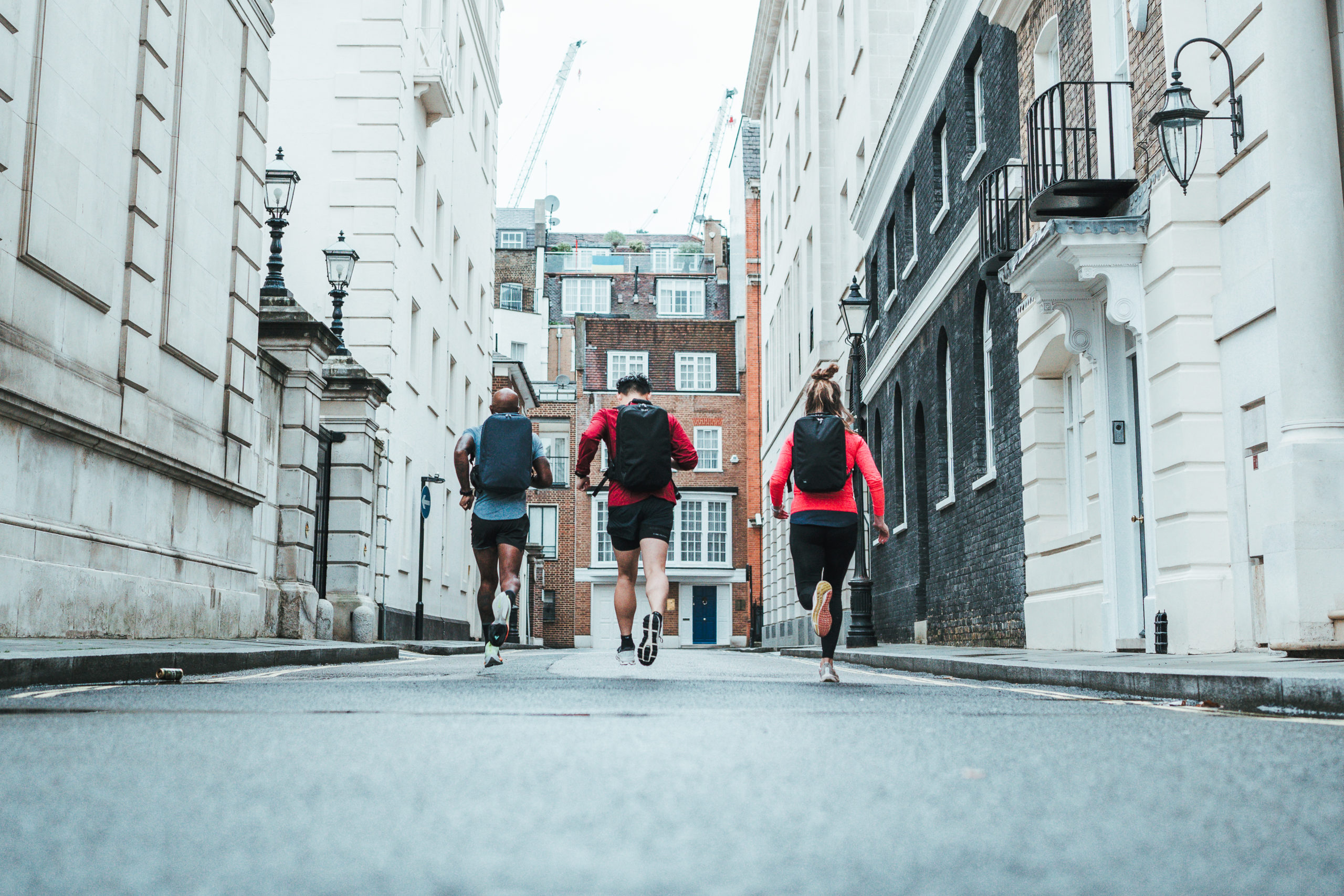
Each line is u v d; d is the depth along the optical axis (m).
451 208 26.56
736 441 54.34
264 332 14.80
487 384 33.41
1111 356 11.48
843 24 28.42
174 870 1.65
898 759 3.12
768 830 2.00
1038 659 9.05
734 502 53.94
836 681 7.94
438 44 22.50
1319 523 8.09
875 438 25.06
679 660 12.98
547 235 84.69
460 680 7.38
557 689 6.30
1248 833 2.04
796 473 7.85
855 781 2.67
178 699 5.36
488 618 9.05
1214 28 9.43
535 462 9.11
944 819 2.15
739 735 3.73
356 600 16.78
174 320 11.16
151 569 10.55
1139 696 6.39
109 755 3.11
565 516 54.09
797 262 33.59
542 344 66.06
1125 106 11.19
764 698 5.76
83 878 1.59
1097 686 6.88
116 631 9.70
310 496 15.14
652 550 8.20
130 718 4.33
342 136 20.56
